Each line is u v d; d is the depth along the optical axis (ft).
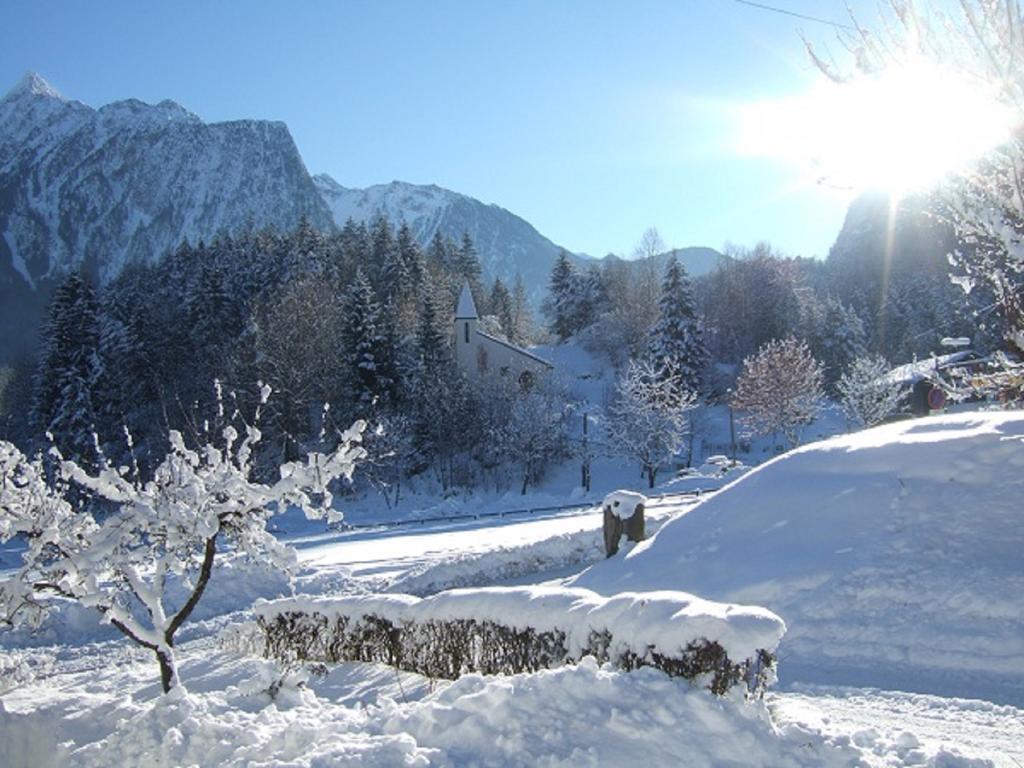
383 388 191.01
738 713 16.93
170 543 30.68
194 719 21.44
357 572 66.95
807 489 45.24
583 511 117.19
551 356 302.04
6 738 25.95
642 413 180.96
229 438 34.19
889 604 35.14
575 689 17.95
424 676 29.30
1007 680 28.94
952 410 88.12
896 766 17.56
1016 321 29.81
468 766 16.48
